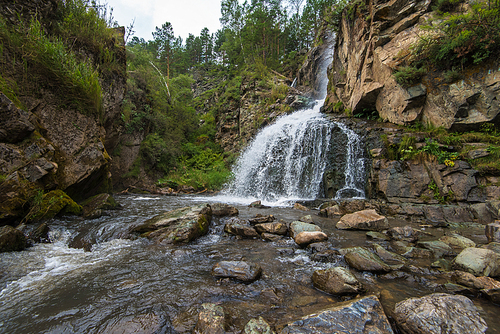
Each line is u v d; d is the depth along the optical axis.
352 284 2.94
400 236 5.28
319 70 27.39
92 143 7.28
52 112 6.35
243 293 2.97
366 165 10.16
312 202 9.32
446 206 7.29
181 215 5.73
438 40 9.59
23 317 2.44
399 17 11.96
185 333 2.21
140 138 17.69
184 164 20.28
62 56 6.64
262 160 15.30
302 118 18.06
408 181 8.54
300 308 2.63
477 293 2.91
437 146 8.52
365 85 13.20
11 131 5.14
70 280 3.25
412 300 2.52
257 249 4.65
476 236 5.39
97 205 6.89
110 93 11.16
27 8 7.08
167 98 24.58
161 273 3.52
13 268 3.47
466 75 9.20
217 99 30.94
